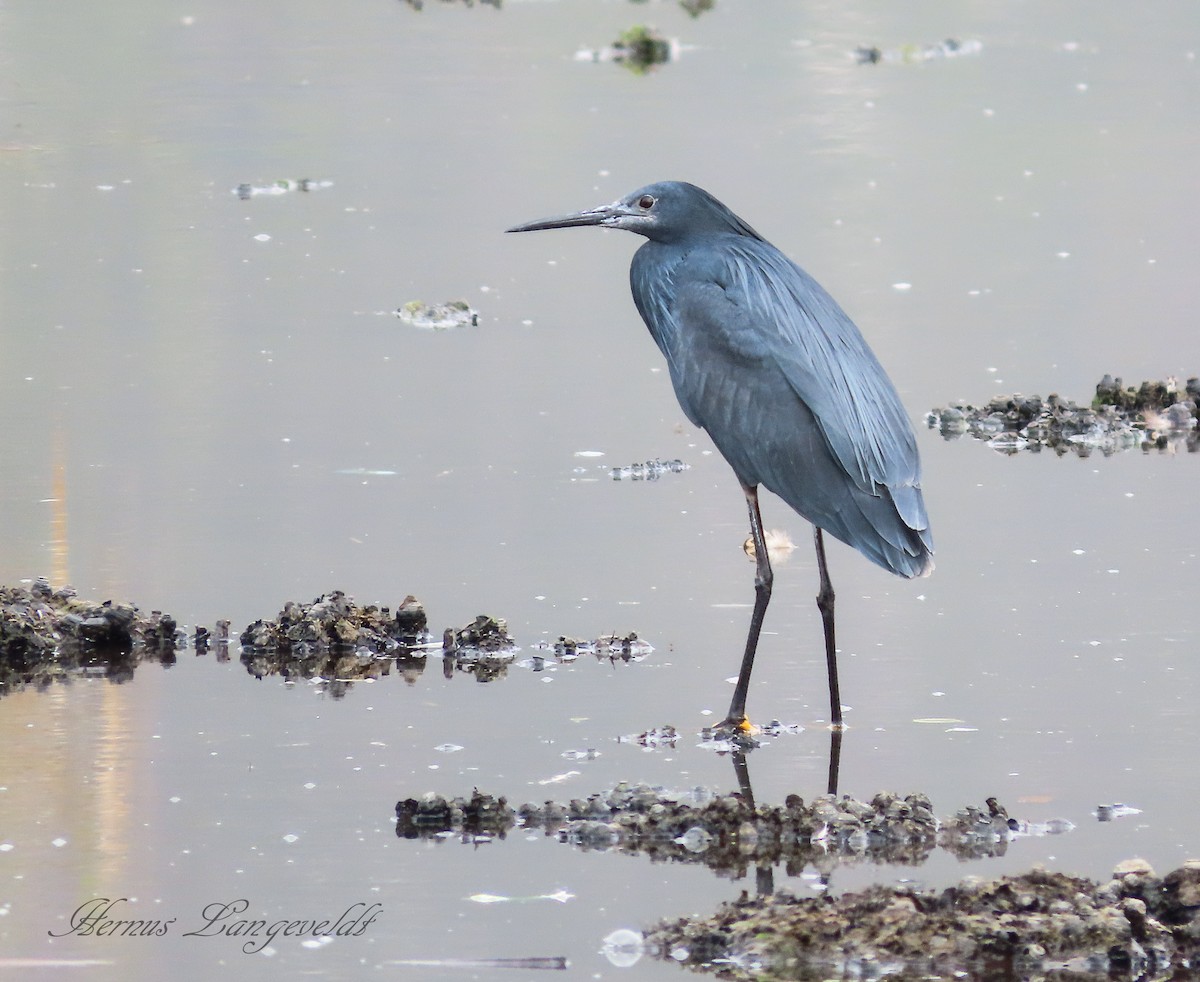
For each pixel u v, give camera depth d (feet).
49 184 87.20
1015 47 123.95
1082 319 68.39
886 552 38.45
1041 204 85.25
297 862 31.30
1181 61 119.14
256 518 48.83
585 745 36.19
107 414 57.62
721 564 46.34
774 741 36.55
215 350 64.54
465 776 34.65
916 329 67.21
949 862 31.58
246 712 37.58
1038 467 54.08
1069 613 43.04
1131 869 30.07
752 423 39.19
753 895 30.35
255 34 124.77
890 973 27.96
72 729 36.55
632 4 137.90
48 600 41.93
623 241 81.71
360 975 27.73
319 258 76.38
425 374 62.44
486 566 45.78
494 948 28.50
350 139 96.32
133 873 30.73
